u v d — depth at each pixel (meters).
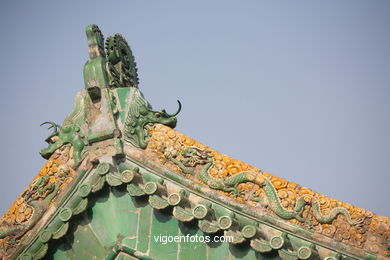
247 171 14.45
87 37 15.87
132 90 15.39
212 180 14.52
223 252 14.31
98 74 15.48
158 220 14.74
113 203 15.00
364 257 13.77
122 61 16.02
